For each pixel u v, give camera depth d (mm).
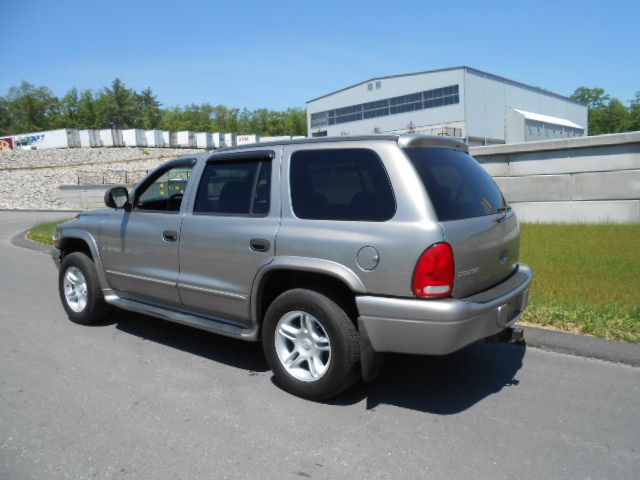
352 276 3721
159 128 123375
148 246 5172
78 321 6105
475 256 3775
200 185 4836
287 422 3721
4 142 72312
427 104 59469
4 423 3730
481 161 12023
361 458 3252
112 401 4066
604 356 4711
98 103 112938
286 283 4430
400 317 3553
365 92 64875
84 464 3207
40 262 10523
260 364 4848
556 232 9969
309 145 4180
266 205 4293
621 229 9859
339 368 3834
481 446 3375
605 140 10344
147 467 3170
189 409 3928
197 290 4742
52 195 32594
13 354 5133
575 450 3311
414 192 3617
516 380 4379
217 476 3070
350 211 3838
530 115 63719
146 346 5352
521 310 4285
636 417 3721
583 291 6223
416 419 3756
